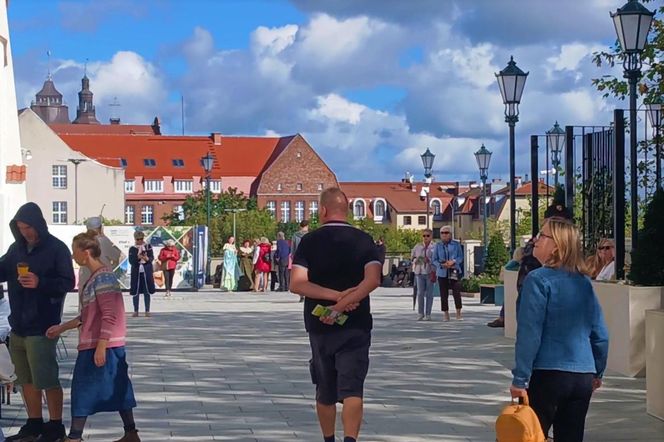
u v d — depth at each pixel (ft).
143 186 390.63
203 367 51.98
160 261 124.67
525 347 23.53
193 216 319.47
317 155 406.21
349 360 27.68
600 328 24.13
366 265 27.99
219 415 38.14
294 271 28.12
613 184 54.70
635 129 50.83
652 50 66.80
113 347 31.45
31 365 32.86
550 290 23.72
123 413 31.78
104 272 31.76
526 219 214.48
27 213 32.68
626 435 33.86
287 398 42.04
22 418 38.01
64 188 311.68
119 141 397.60
